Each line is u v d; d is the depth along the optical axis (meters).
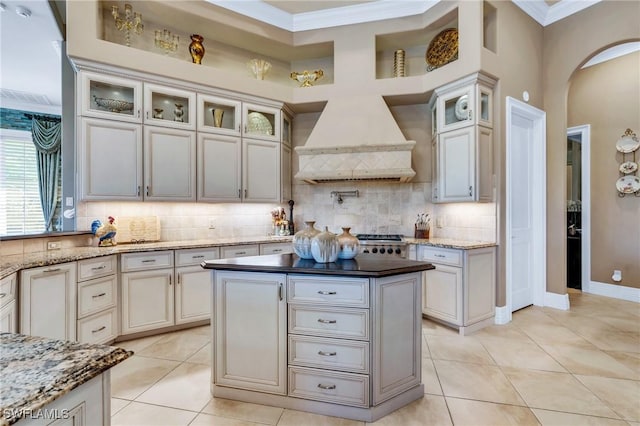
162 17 3.70
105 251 2.81
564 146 3.85
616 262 4.34
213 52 4.19
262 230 4.39
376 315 1.83
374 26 4.02
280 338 1.96
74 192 3.53
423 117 4.25
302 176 3.91
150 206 3.64
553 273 3.93
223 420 1.84
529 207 3.99
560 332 3.16
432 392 2.12
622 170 4.26
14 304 2.05
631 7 3.33
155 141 3.38
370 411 1.83
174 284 3.19
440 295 3.35
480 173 3.33
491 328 3.28
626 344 2.87
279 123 4.17
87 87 3.07
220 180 3.75
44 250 2.71
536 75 3.89
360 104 4.00
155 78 3.38
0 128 5.24
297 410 1.94
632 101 4.18
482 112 3.42
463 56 3.38
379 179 4.03
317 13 4.07
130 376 2.32
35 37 3.56
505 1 3.51
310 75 4.39
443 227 4.06
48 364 0.79
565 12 3.80
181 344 2.90
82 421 0.79
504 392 2.12
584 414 1.89
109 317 2.83
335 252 2.08
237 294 2.03
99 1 3.24
